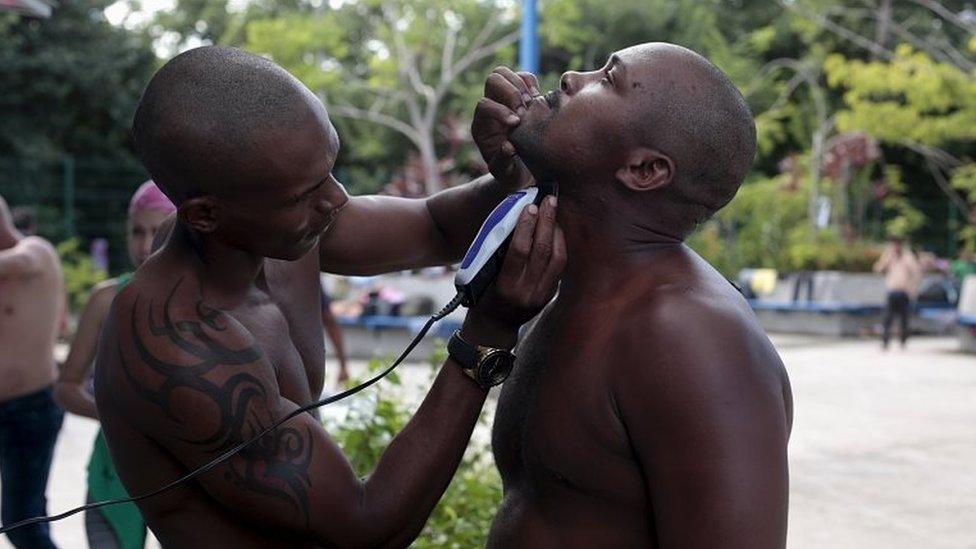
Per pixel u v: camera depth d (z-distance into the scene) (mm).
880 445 7754
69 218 20344
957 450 7582
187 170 1365
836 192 21594
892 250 14977
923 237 25562
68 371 3529
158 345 1406
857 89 19906
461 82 25828
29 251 4258
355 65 28766
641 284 1321
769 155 27266
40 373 4219
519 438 1409
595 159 1314
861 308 17047
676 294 1281
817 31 24219
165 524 1504
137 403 1412
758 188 20906
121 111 23156
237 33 28016
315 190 1420
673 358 1230
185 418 1390
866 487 6473
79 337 3535
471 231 1792
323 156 1397
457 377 1435
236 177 1355
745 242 19797
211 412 1387
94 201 21484
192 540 1485
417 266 1873
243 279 1499
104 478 3143
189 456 1414
